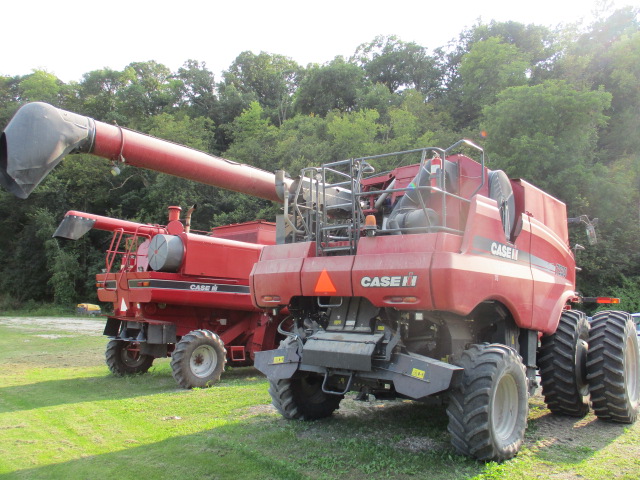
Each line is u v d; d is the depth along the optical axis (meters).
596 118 22.97
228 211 37.19
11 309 38.66
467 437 4.32
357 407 6.73
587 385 6.33
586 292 21.91
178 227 9.84
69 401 7.29
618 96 29.86
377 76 58.31
